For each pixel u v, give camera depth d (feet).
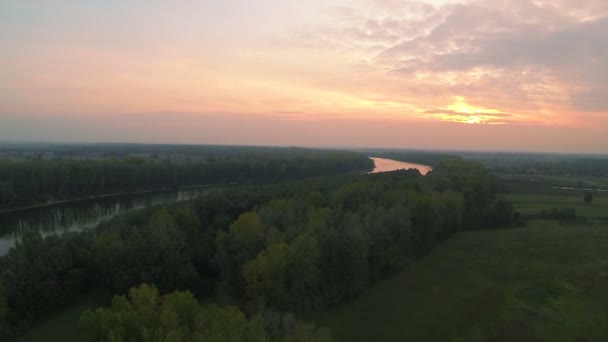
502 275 161.79
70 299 141.79
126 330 88.84
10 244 224.53
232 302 139.44
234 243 154.40
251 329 92.79
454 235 227.81
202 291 153.17
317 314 135.13
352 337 121.80
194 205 221.25
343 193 232.94
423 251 195.21
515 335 117.39
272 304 127.75
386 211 192.65
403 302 143.43
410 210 194.08
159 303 106.93
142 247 148.87
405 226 177.99
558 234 216.33
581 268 163.94
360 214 196.65
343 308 140.67
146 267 144.97
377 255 161.17
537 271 162.91
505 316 128.06
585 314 126.31
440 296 146.30
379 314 135.64
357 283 148.36
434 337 120.78
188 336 87.30
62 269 144.46
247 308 128.98
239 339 86.94
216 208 223.71
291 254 132.46
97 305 141.28
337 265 145.69
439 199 217.36
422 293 149.89
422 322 129.29
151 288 110.11
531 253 185.78
